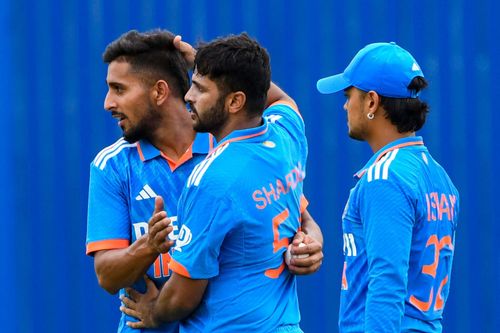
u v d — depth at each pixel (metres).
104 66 19.94
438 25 19.78
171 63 10.79
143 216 10.76
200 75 10.09
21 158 20.09
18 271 20.05
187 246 9.80
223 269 10.03
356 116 10.86
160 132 10.80
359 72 10.74
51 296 20.03
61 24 19.98
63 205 20.11
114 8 19.89
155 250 10.13
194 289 9.89
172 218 10.71
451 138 19.88
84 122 20.03
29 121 20.06
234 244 9.91
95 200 10.84
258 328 10.04
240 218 9.77
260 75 10.13
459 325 19.88
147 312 10.54
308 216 11.78
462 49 19.78
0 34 20.00
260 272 10.11
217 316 10.02
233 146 10.00
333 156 19.84
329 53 19.77
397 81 10.54
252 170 9.95
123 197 10.85
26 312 20.03
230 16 19.81
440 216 10.51
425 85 10.78
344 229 10.72
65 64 20.02
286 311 10.39
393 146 10.59
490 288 19.84
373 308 9.93
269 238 10.06
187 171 10.80
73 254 20.09
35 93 20.05
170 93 10.80
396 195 10.02
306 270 10.34
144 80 10.70
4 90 20.03
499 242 19.78
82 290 20.03
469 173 19.84
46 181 20.09
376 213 10.05
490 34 19.72
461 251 19.92
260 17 19.80
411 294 10.34
